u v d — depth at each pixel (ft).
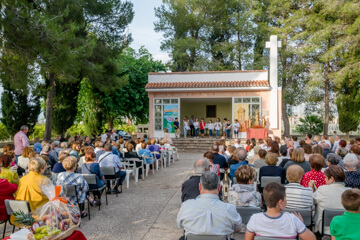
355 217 9.47
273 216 9.67
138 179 34.17
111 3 62.03
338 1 77.15
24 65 36.14
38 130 79.41
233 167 21.30
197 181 14.88
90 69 54.24
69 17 54.34
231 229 10.40
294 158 19.97
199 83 68.39
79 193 19.08
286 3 90.74
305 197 13.88
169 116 68.74
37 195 15.65
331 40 88.22
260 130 62.28
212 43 108.68
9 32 33.55
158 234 17.43
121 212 21.65
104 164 26.37
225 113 86.74
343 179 13.78
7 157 18.13
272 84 65.67
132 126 102.01
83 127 89.45
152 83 70.59
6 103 53.47
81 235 9.49
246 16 97.30
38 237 8.54
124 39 67.77
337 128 102.99
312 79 83.20
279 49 90.79
